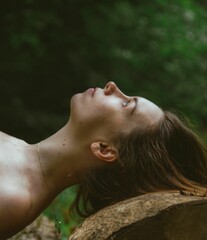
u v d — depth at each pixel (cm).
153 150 302
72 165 313
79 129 312
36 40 728
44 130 764
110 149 307
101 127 309
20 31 730
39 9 761
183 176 308
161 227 251
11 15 740
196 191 290
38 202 307
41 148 315
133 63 840
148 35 848
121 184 306
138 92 840
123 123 307
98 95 314
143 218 251
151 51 855
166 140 306
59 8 777
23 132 759
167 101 841
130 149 304
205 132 874
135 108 309
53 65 806
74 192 472
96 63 836
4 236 302
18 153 312
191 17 868
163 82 862
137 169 302
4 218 293
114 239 252
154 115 310
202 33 865
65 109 817
